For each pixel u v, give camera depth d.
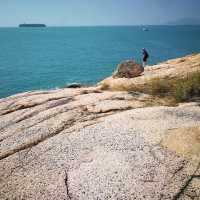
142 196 7.37
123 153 9.33
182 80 19.78
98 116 12.76
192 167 8.35
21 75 111.44
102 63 143.12
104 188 7.78
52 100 15.78
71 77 105.44
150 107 13.72
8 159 10.06
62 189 8.00
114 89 19.88
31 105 15.37
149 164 8.62
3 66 136.25
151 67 29.95
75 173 8.60
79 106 14.06
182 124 11.18
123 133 10.66
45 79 102.56
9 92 83.38
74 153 9.70
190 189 7.54
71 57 172.00
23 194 8.12
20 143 11.05
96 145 10.02
